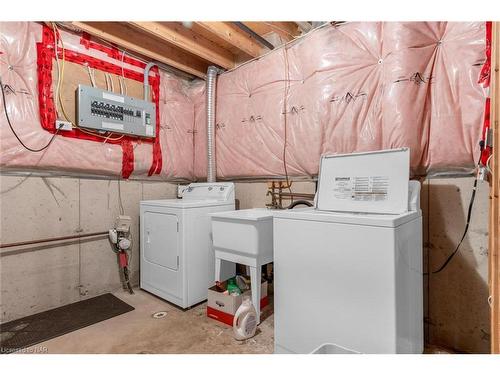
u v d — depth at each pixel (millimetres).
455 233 1570
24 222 1970
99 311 2078
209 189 2613
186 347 1621
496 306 1164
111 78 2426
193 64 2914
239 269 2678
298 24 2332
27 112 1944
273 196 2430
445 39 1583
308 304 1403
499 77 1170
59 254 2152
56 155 2086
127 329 1827
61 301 2162
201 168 3086
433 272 1646
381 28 1783
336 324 1304
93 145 2307
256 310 1837
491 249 1215
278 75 2355
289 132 2273
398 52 1658
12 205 1918
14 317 1928
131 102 2504
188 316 2018
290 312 1479
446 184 1600
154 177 2842
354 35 1886
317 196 1758
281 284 1518
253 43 2574
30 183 2000
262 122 2475
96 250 2375
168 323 1911
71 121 2172
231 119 2758
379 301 1181
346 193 1645
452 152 1553
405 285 1263
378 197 1518
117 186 2531
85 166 2264
